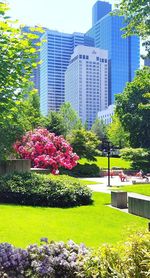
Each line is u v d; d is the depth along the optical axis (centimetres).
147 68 1548
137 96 4791
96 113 11850
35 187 1422
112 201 1456
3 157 1135
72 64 11838
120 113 4984
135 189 1916
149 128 4738
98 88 11919
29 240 810
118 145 6019
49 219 1084
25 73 568
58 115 4497
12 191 1416
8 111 564
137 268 420
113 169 4272
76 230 944
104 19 12600
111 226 1020
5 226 951
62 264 477
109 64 12362
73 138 3803
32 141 2312
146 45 1309
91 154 3866
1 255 481
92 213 1244
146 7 1159
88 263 459
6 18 547
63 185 1438
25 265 483
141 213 1222
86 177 3581
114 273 420
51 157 2309
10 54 544
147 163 4181
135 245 438
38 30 596
